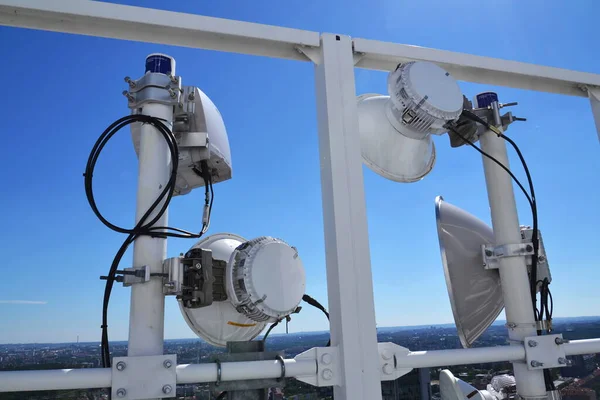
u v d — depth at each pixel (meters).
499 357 2.40
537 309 2.65
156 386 1.84
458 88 2.61
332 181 2.19
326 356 2.03
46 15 2.12
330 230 2.18
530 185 2.68
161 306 2.04
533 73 2.89
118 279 1.99
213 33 2.28
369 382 2.00
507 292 2.70
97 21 2.18
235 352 2.11
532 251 2.67
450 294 2.77
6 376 1.73
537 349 2.47
